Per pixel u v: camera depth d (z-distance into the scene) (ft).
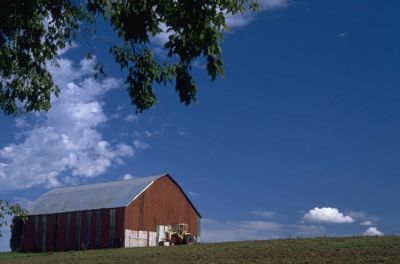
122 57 52.70
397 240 128.98
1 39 51.72
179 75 45.91
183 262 113.70
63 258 145.48
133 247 185.47
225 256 120.06
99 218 209.26
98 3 52.06
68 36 56.95
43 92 60.39
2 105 60.03
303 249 122.72
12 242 235.20
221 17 45.91
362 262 97.14
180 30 45.73
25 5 50.26
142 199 209.05
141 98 51.31
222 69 45.78
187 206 224.33
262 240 161.27
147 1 45.70
